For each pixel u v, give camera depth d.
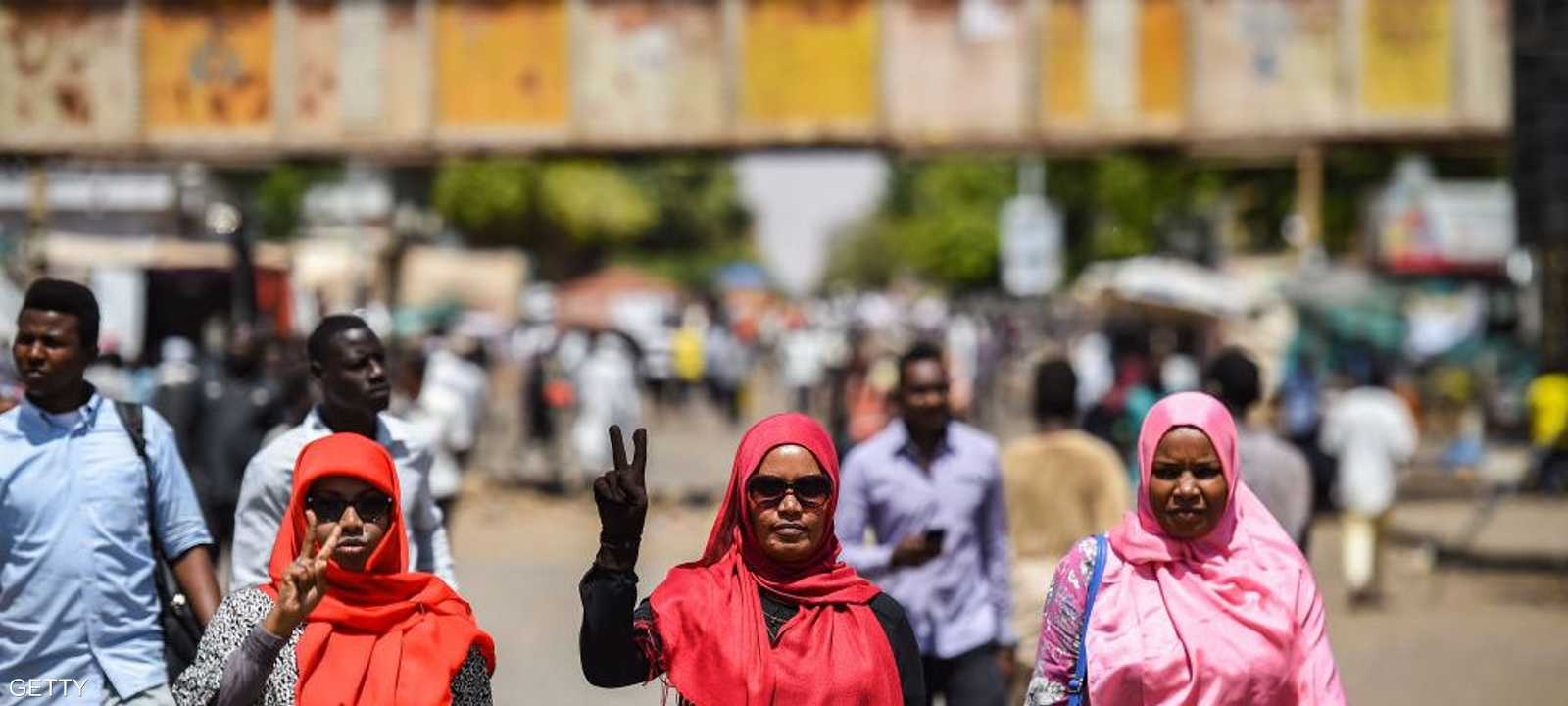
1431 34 31.94
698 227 192.88
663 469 44.19
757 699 7.58
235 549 10.40
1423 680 19.20
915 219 158.25
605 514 7.64
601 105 32.75
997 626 12.42
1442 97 31.94
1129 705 8.14
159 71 33.00
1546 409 31.97
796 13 32.44
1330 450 25.42
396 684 7.86
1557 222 29.73
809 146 32.84
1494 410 55.91
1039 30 32.25
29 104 32.97
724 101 32.53
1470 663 20.22
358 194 58.47
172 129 33.03
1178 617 8.18
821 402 63.50
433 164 34.66
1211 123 32.12
